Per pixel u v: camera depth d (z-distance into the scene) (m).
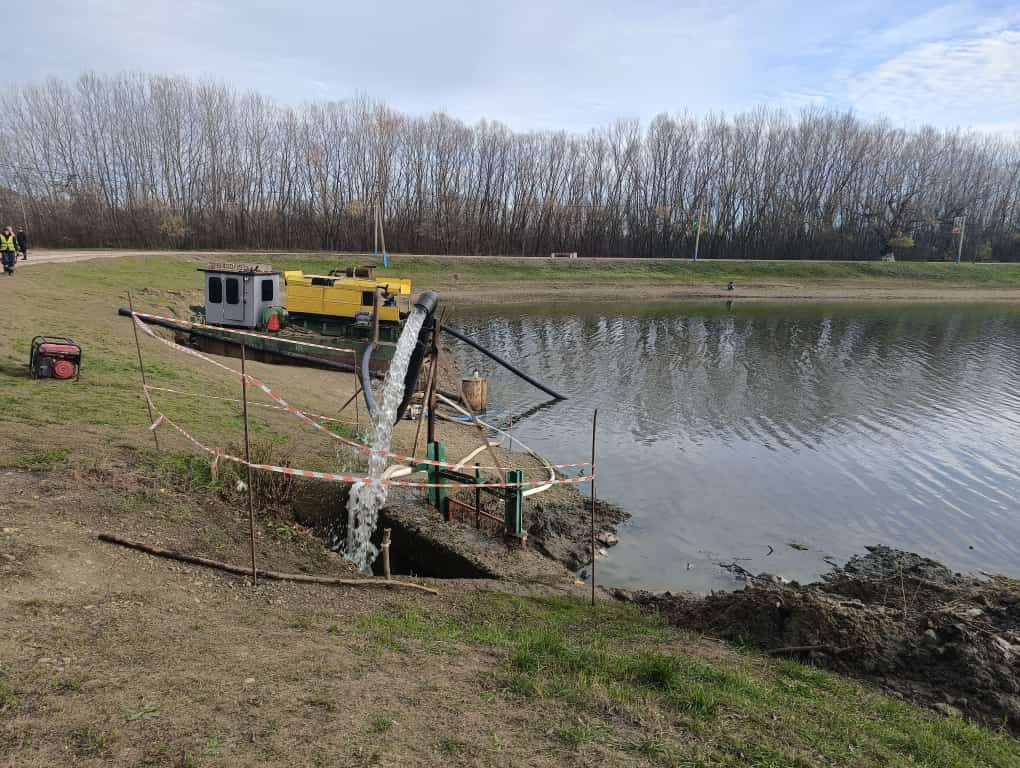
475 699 4.66
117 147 66.50
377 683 4.71
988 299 63.06
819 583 10.35
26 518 6.78
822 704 5.66
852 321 45.91
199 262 46.34
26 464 8.38
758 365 29.11
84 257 38.75
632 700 4.97
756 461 16.45
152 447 10.00
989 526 12.90
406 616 6.66
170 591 6.05
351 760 3.65
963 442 18.30
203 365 17.91
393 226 76.75
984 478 15.52
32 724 3.57
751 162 88.81
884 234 84.06
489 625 6.84
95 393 12.48
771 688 5.89
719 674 5.88
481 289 57.91
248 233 70.38
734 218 89.56
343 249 73.44
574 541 11.48
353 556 9.10
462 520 11.20
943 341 36.97
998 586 10.23
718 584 10.34
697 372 27.42
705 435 18.61
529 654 5.70
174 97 67.56
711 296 59.88
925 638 7.00
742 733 4.70
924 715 5.93
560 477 14.66
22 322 17.25
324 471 11.05
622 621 7.82
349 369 21.61
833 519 13.09
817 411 21.45
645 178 88.06
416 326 10.94
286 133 73.12
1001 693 6.27
